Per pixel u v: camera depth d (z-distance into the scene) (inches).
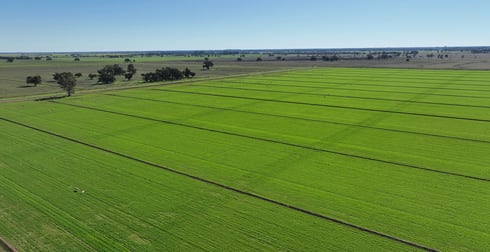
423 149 1379.2
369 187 1023.0
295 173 1135.6
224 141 1518.2
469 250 706.2
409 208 889.5
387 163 1223.5
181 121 1909.4
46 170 1175.0
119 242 746.2
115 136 1608.0
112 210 889.5
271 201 936.9
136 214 868.0
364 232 780.6
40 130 1716.3
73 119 1963.6
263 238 759.7
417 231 781.3
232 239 755.4
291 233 779.4
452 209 880.3
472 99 2454.5
